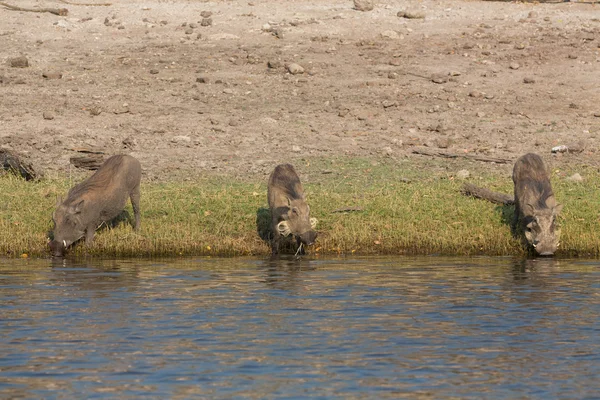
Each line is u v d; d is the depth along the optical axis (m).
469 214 63.12
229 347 35.53
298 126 87.06
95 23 113.12
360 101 93.06
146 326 38.56
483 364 33.56
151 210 63.69
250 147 81.81
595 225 61.31
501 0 124.31
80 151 78.62
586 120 88.75
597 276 50.00
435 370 32.88
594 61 102.31
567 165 76.69
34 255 57.28
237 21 113.81
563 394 30.55
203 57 103.75
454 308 42.00
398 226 61.22
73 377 32.00
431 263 54.62
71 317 40.03
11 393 30.44
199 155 79.50
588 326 38.72
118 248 57.78
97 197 57.06
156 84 96.94
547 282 48.22
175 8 118.25
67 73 99.50
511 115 90.25
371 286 47.12
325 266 53.41
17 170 71.06
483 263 54.66
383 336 37.19
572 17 116.19
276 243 57.62
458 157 79.19
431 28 112.25
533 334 37.50
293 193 55.53
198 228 60.66
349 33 110.56
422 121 88.56
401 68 100.88
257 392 30.59
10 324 38.78
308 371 32.72
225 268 52.59
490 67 101.19
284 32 110.31
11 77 97.62
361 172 74.81
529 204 57.47
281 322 39.38
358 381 31.70
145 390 30.73
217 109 91.12
